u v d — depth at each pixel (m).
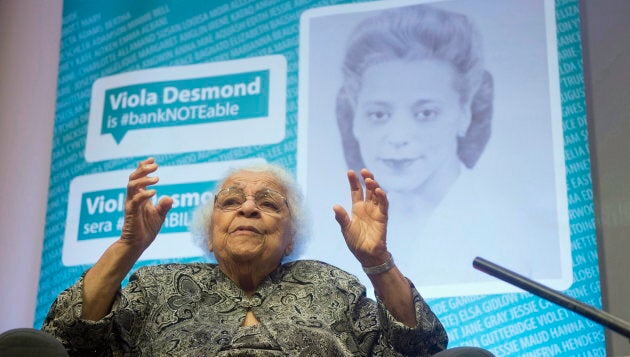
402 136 3.68
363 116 3.75
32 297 3.87
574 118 3.56
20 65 4.22
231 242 2.70
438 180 3.60
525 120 3.60
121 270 2.41
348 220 2.46
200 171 3.85
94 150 3.99
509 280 1.98
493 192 3.53
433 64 3.76
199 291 2.68
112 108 4.04
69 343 2.37
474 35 3.76
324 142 3.76
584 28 3.69
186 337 2.52
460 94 3.69
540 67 3.66
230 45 4.01
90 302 2.38
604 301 3.32
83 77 4.13
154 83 4.04
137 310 2.59
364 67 3.82
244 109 3.90
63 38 4.22
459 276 3.46
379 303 2.48
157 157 3.91
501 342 3.36
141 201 2.39
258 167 2.95
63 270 3.84
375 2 3.91
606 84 3.59
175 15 4.12
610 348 3.27
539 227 3.45
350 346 2.57
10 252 3.93
